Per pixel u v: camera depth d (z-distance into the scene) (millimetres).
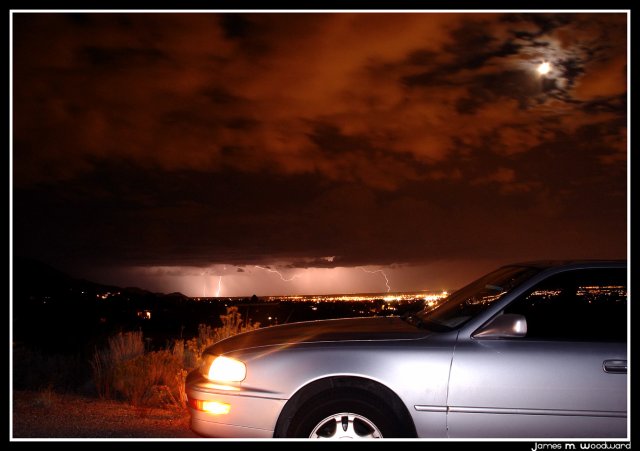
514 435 4422
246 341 5043
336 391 4508
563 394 4418
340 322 5574
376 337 4730
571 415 4402
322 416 4441
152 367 8453
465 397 4430
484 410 4414
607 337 4586
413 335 4742
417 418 4430
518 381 4438
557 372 4449
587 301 4727
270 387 4539
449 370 4473
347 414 4469
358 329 5074
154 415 7172
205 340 10828
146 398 7859
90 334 16516
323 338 4797
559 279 4793
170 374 8734
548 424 4410
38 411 7242
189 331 19562
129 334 10086
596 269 4809
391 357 4520
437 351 4531
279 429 4543
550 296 4746
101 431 6324
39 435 6148
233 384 4629
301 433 4430
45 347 14906
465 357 4496
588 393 4418
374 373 4473
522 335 4398
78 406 7605
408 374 4469
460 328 4641
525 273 5070
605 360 4469
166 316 22234
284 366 4570
